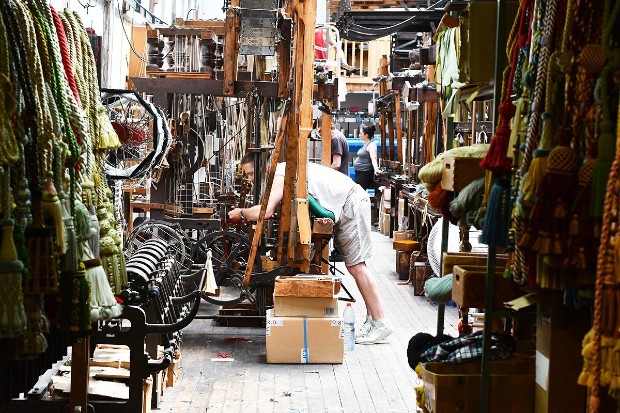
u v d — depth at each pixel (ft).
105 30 46.01
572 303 13.15
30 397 19.53
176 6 74.28
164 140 25.62
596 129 11.87
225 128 45.47
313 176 32.94
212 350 31.60
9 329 12.64
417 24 55.26
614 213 10.36
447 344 17.30
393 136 68.23
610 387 10.37
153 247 27.71
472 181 16.61
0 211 12.82
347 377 28.43
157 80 36.63
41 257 14.03
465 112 38.47
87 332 18.26
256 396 26.11
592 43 12.30
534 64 13.44
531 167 12.50
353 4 55.57
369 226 33.27
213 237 35.65
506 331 20.31
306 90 31.04
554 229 12.01
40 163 14.43
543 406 15.30
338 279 30.19
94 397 20.36
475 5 16.94
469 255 18.93
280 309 29.99
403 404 25.64
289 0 34.06
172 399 25.57
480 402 15.83
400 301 42.24
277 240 36.17
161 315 24.31
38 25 15.37
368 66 91.45
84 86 17.70
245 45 33.96
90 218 16.12
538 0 13.47
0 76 13.00
